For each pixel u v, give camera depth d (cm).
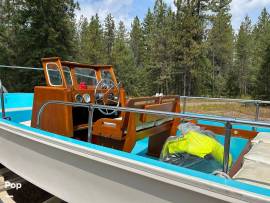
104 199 208
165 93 2923
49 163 248
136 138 268
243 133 326
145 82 3356
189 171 162
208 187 149
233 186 143
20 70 2147
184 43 2572
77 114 353
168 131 340
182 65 2659
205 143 238
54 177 246
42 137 243
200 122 378
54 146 233
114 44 4031
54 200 288
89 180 216
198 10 2691
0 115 434
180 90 2845
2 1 2384
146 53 3466
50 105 320
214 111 616
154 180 174
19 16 2144
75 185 228
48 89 322
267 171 175
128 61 3825
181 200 164
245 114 591
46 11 2130
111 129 274
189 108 641
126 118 263
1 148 318
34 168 268
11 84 2202
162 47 2833
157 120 305
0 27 2325
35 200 315
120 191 196
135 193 187
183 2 2584
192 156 229
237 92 3488
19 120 466
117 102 375
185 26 2525
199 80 2791
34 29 2092
